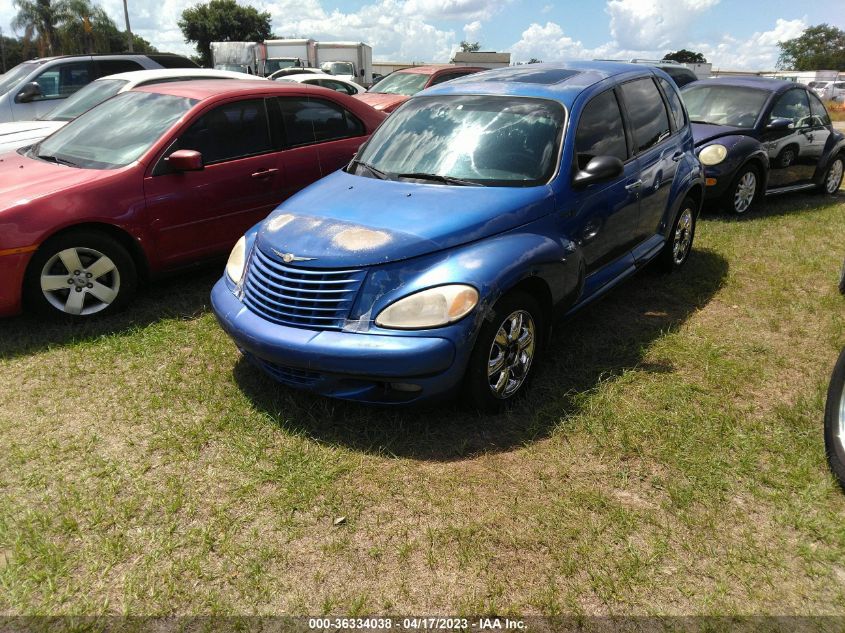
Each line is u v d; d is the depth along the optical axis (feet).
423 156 13.30
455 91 14.85
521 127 13.19
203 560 8.16
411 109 14.90
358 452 10.31
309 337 10.36
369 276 10.34
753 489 9.29
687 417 11.12
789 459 9.92
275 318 10.86
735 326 15.17
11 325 14.85
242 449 10.35
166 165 15.80
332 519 8.89
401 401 10.45
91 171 15.29
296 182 18.51
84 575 7.95
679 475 9.70
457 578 7.89
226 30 212.84
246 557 8.22
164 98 17.60
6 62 182.39
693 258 20.10
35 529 8.68
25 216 13.73
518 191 12.03
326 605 7.46
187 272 16.93
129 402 11.82
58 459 10.16
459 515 8.92
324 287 10.52
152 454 10.32
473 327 10.20
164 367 13.07
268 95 18.22
